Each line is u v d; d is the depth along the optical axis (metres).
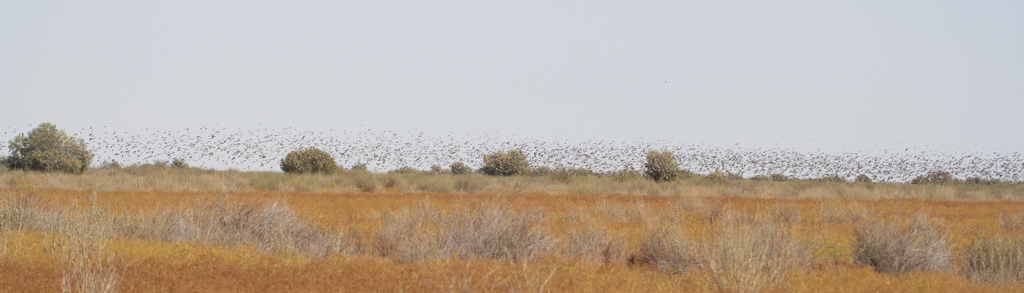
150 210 19.00
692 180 50.19
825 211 24.02
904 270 13.87
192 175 37.97
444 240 14.90
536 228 15.55
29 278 11.03
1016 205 32.88
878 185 46.66
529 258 13.81
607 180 48.12
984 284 12.78
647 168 49.97
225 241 15.44
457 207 17.00
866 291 11.46
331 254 14.19
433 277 11.58
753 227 14.16
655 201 32.22
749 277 11.20
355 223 19.75
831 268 13.35
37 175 38.28
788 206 23.25
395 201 28.73
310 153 48.09
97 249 12.44
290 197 30.09
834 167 54.16
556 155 52.59
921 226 14.77
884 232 14.48
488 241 14.77
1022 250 13.62
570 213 23.09
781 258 12.30
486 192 37.00
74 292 10.01
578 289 11.02
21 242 13.99
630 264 14.20
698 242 15.00
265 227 16.25
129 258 12.88
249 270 12.24
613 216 23.22
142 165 48.66
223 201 17.64
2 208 17.38
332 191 35.94
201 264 12.75
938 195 39.91
